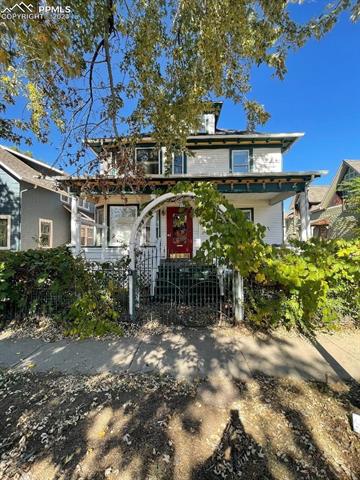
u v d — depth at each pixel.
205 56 4.46
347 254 4.41
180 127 5.61
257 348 4.09
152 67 4.68
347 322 4.88
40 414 2.56
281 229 11.39
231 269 5.31
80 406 2.67
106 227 10.72
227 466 1.96
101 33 3.97
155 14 4.18
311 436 2.25
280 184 8.70
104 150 5.09
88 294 4.99
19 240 13.09
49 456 2.06
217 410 2.59
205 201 4.80
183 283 6.11
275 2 3.77
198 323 5.11
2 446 2.17
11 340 4.55
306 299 4.41
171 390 2.95
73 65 3.72
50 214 15.71
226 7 3.83
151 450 2.10
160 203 5.53
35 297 5.34
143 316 5.39
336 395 2.85
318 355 3.84
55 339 4.58
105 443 2.18
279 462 2.00
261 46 4.34
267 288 4.96
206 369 3.43
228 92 5.37
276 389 2.96
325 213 19.98
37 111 4.90
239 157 11.97
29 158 16.17
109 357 3.83
